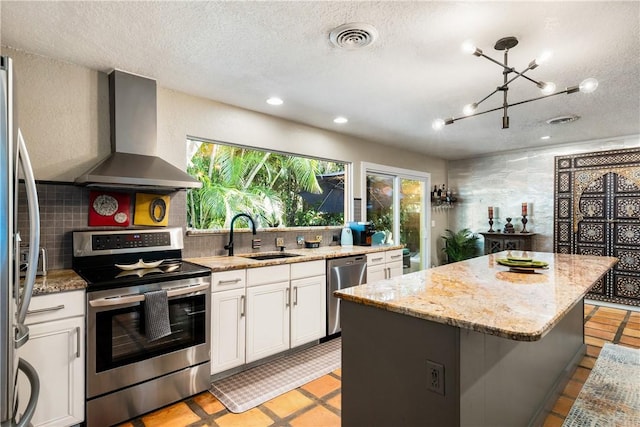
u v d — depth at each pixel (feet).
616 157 14.66
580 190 15.58
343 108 11.07
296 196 13.33
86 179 7.00
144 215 8.78
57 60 7.66
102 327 6.36
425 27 6.37
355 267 11.66
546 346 7.09
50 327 5.86
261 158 12.34
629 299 14.33
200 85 9.12
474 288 5.62
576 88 6.56
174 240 9.08
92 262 7.85
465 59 7.68
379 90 9.55
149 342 6.95
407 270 18.02
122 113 8.23
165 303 6.95
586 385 8.10
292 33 6.59
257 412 7.04
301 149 12.74
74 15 5.94
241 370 8.84
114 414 6.51
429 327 4.26
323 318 10.54
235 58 7.61
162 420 6.76
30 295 4.20
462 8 5.80
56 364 5.92
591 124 13.03
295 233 12.49
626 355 9.68
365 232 13.76
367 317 4.96
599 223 15.08
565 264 8.40
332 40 6.84
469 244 19.16
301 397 7.62
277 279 9.28
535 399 6.52
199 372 7.64
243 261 9.08
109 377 6.45
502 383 5.10
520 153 17.98
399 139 15.49
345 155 14.49
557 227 16.24
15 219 3.87
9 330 3.64
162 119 9.23
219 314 8.05
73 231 7.76
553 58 7.56
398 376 4.58
